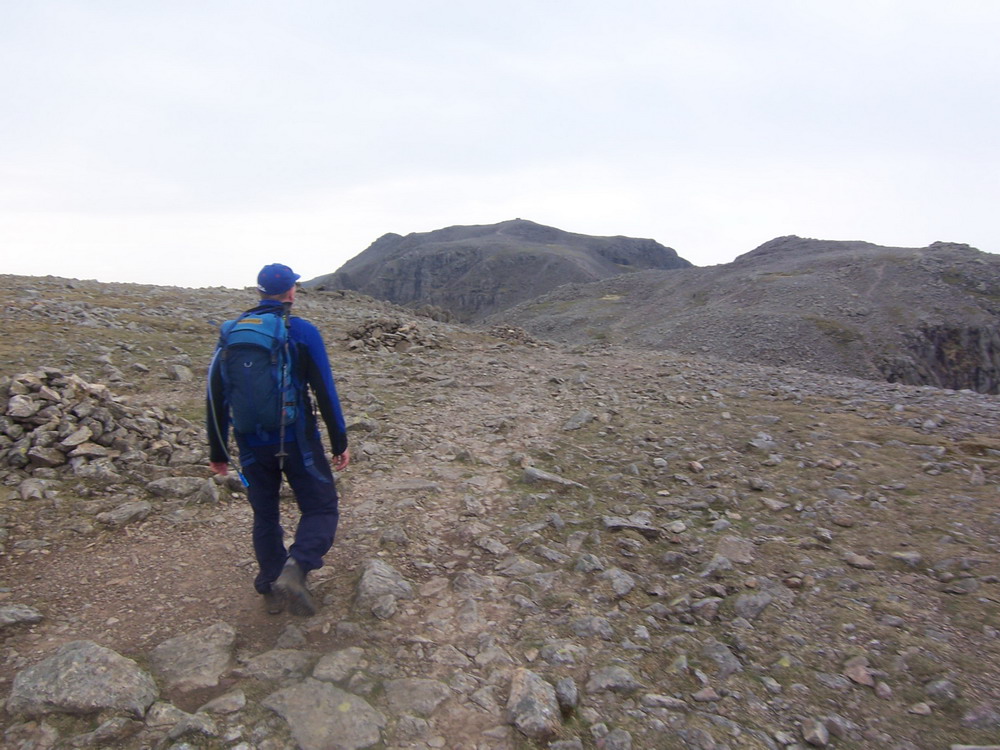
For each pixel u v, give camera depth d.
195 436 6.30
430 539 4.52
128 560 4.05
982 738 2.72
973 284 84.19
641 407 8.67
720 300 90.25
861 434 7.24
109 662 2.84
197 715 2.62
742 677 3.16
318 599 3.65
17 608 3.36
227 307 18.44
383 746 2.58
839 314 78.62
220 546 4.28
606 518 4.91
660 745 2.70
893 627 3.52
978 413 8.37
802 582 4.03
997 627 3.48
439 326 19.14
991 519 4.87
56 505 4.65
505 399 9.15
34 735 2.52
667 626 3.60
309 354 3.25
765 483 5.74
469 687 2.97
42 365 8.96
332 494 3.49
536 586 3.92
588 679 3.09
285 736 2.58
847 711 2.92
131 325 13.23
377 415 7.93
